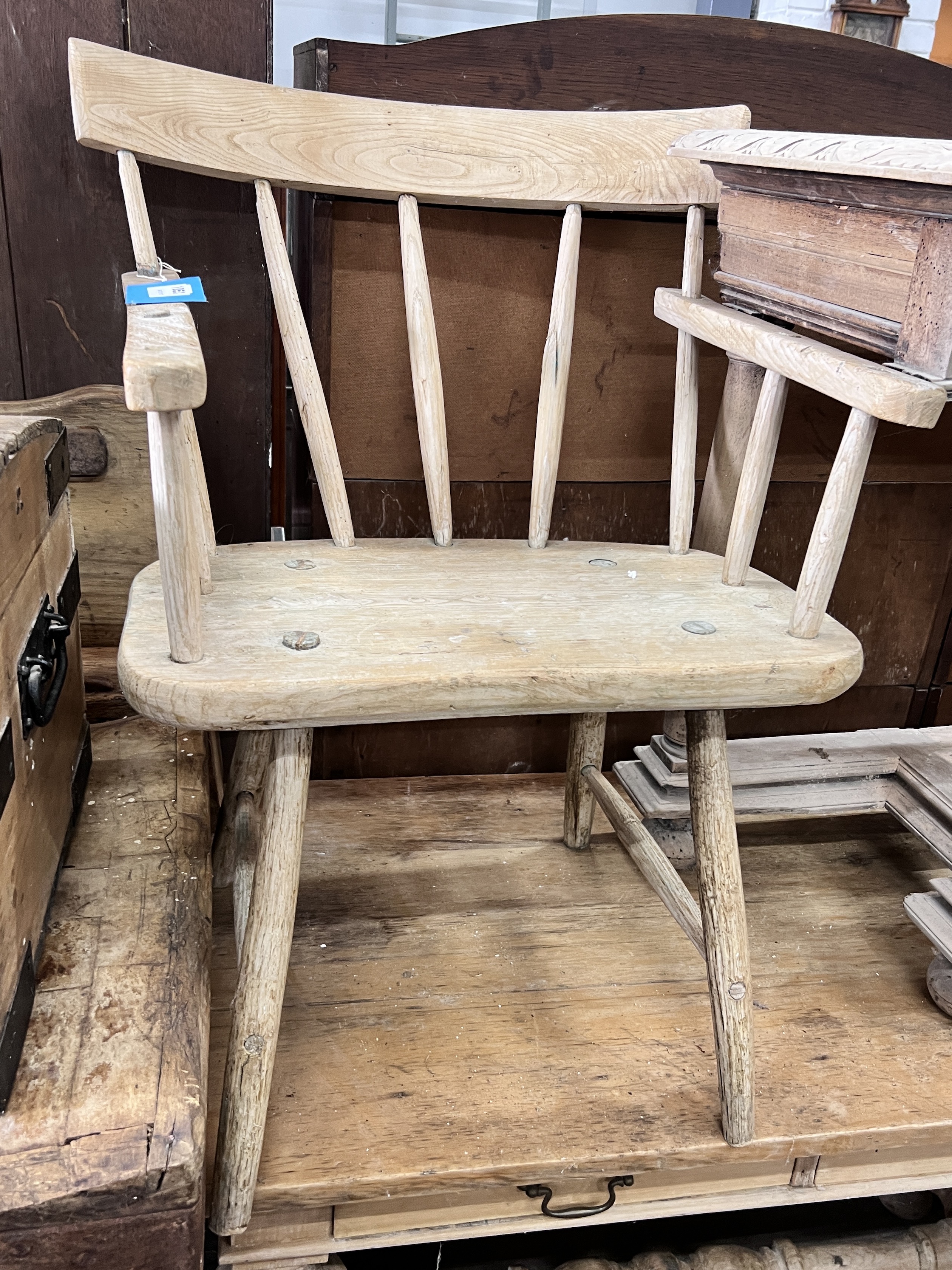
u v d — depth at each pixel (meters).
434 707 0.65
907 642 1.36
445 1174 0.72
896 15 1.82
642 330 1.12
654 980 0.94
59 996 0.66
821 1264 0.88
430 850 1.13
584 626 0.75
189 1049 0.63
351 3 1.79
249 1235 0.74
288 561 0.87
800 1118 0.79
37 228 0.96
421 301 0.93
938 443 1.23
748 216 0.86
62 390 1.03
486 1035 0.86
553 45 0.99
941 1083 0.84
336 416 1.10
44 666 0.66
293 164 0.89
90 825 0.86
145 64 0.82
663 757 1.12
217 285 1.02
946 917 0.93
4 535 0.61
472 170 0.93
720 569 0.90
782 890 1.11
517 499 1.19
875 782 1.12
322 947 0.96
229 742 1.28
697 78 1.03
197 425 1.07
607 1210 0.80
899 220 0.65
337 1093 0.78
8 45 0.89
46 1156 0.55
